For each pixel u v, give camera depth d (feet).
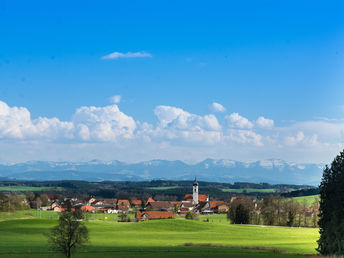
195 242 334.85
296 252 265.13
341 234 233.55
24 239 344.28
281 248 288.10
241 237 391.65
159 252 256.32
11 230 411.34
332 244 239.91
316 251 271.28
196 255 239.71
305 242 346.54
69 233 222.89
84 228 227.20
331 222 244.42
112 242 327.88
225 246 294.46
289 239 377.91
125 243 320.91
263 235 417.90
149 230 453.58
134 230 450.71
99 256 236.84
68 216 226.38
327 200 252.83
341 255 228.84
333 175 254.47
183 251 262.26
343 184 240.73
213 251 263.08
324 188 257.34
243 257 229.25
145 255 241.14
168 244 313.73
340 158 255.50
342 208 237.66
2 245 293.23
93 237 371.76
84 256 237.25
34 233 394.52
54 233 222.69
